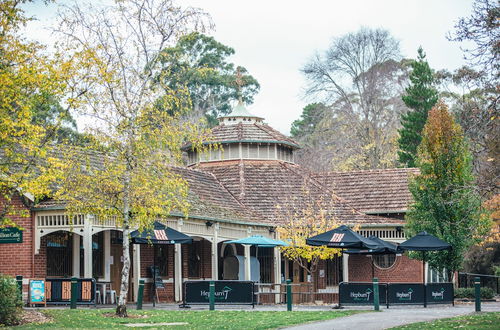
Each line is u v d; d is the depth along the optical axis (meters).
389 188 42.38
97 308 27.97
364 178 43.66
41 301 27.00
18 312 22.08
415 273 39.94
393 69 67.31
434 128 34.41
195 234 34.44
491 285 46.41
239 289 28.83
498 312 25.84
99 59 23.48
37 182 22.72
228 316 24.61
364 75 66.56
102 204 24.08
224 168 44.09
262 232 39.22
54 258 30.64
